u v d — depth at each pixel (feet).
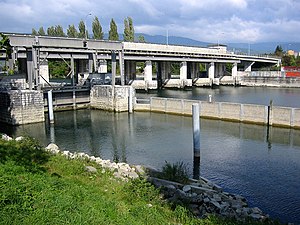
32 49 171.73
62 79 329.11
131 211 46.26
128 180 64.90
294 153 109.40
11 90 169.48
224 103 161.99
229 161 100.89
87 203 44.11
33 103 162.71
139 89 305.53
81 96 208.74
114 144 125.08
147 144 123.95
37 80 175.42
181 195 60.80
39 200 40.73
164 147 119.03
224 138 131.34
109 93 200.44
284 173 89.71
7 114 158.61
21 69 245.65
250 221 51.47
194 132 104.32
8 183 44.70
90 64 231.71
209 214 52.70
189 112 177.99
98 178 62.08
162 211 50.01
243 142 124.88
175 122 166.20
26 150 72.08
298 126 138.31
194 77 384.88
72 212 39.32
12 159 60.85
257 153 109.70
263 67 521.24
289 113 140.15
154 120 172.65
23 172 52.75
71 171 62.13
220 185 80.84
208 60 366.02
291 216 63.98
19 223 34.17
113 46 203.62
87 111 202.80
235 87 376.27
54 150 83.61
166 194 60.18
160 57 317.01
